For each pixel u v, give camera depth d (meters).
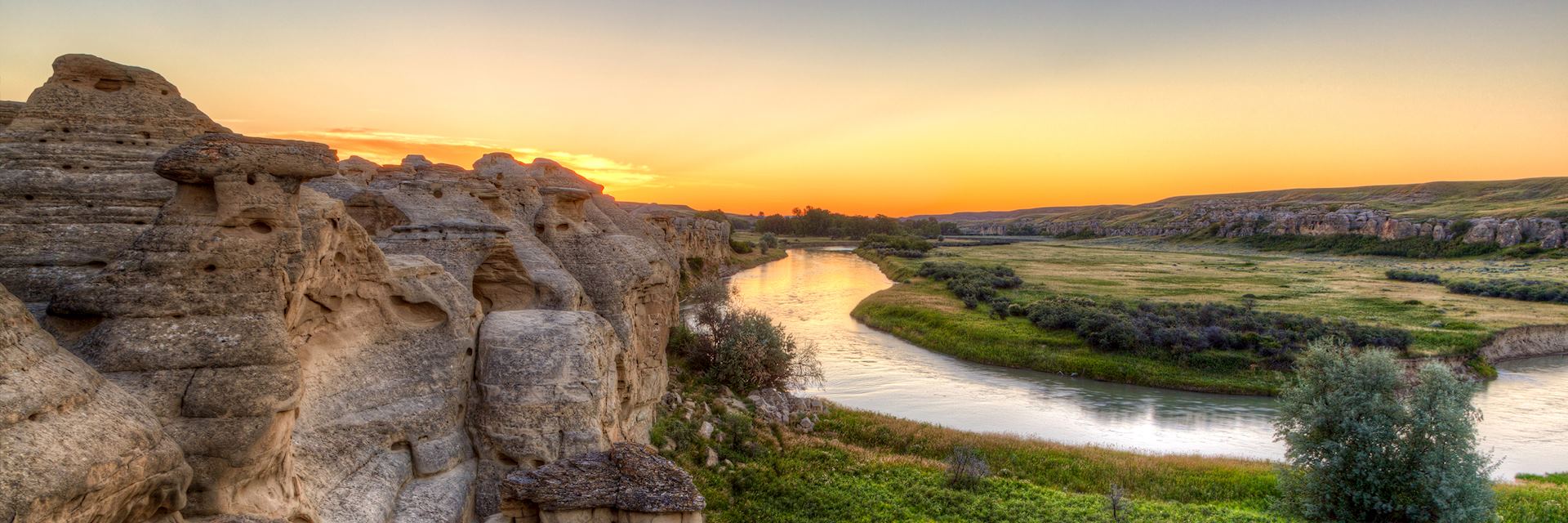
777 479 29.50
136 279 12.91
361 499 15.34
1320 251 184.25
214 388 12.30
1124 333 61.88
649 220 82.12
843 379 56.72
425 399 18.09
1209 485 33.62
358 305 17.91
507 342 19.94
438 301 19.42
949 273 114.31
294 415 13.52
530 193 36.25
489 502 18.17
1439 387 28.19
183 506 11.09
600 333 22.08
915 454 36.94
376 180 34.06
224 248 13.34
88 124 18.53
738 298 97.44
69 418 9.29
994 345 65.88
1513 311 79.69
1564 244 139.00
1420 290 100.56
